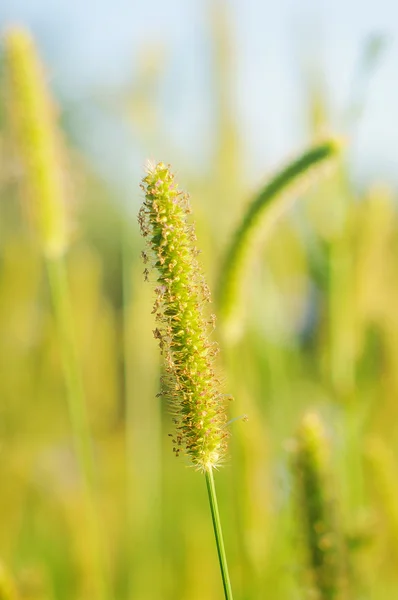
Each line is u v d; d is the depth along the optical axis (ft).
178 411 0.95
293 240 1.60
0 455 1.49
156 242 0.95
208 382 0.95
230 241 1.26
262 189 1.24
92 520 1.34
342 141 1.20
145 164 0.95
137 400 1.69
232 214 1.55
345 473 1.37
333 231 1.43
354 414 1.40
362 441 1.38
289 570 1.14
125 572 1.67
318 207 1.44
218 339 1.29
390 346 1.45
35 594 1.24
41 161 1.37
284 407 1.54
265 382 1.58
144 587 1.59
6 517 1.43
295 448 1.12
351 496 1.38
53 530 1.52
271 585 1.32
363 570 1.25
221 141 1.61
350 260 1.44
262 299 1.59
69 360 1.35
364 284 1.44
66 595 1.46
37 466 1.54
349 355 1.43
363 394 1.44
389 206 1.47
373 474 1.29
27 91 1.38
